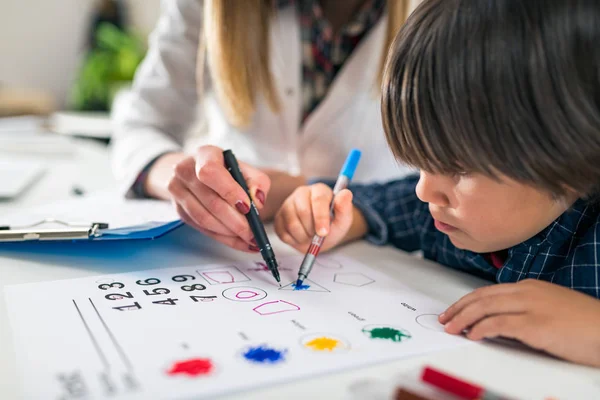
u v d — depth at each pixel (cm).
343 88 94
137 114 97
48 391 31
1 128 142
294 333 40
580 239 51
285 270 56
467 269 61
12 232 57
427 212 68
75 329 39
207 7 84
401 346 39
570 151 37
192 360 35
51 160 118
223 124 101
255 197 59
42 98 193
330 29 97
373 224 72
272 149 100
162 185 75
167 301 45
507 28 37
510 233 45
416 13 43
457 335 42
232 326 41
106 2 225
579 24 36
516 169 38
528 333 39
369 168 102
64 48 229
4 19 219
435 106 40
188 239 65
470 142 39
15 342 36
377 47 93
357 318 44
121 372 33
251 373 34
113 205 74
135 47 213
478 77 38
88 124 152
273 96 92
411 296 51
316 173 101
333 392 33
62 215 67
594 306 41
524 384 35
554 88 36
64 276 50
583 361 38
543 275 52
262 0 88
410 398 31
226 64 85
